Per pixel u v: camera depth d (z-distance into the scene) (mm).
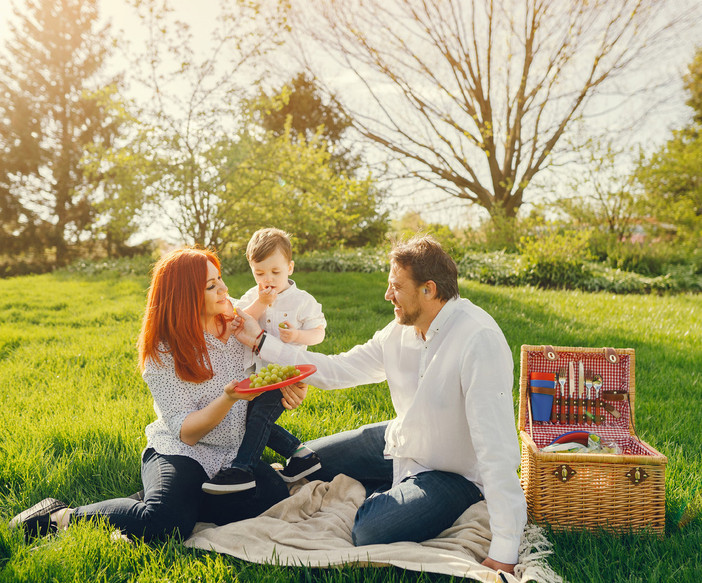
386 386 5008
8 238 24203
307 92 27188
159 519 2539
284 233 3547
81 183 25219
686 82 21016
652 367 5902
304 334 3449
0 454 3416
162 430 2850
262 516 2764
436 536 2615
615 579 2348
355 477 3234
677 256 14961
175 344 2730
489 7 18438
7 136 24422
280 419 4102
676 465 3424
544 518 2752
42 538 2492
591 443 3000
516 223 16797
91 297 10461
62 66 24953
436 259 2582
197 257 2797
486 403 2414
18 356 6199
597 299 10078
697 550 2543
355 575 2312
